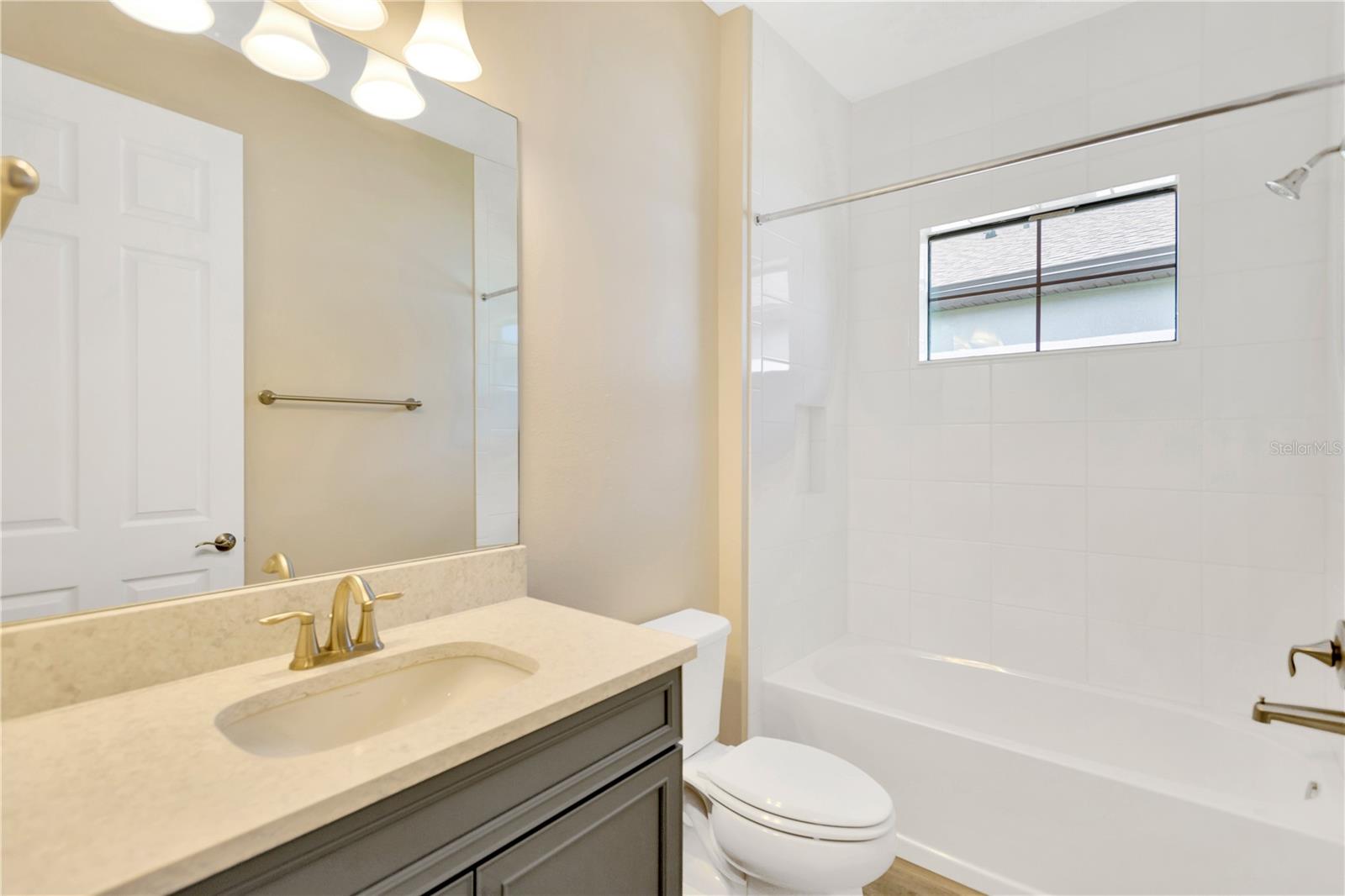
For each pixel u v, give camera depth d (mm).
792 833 1345
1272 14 1903
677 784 1114
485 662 1127
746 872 1442
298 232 1120
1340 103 1666
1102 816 1602
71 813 606
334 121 1168
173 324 979
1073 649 2248
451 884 761
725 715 2184
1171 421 2068
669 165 1962
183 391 990
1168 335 2180
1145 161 2107
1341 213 1692
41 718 828
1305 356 1851
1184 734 1953
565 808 908
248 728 905
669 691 1105
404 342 1278
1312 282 1837
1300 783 1639
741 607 2148
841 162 2689
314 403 1146
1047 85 2297
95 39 904
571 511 1642
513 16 1494
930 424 2557
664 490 1943
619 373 1784
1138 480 2127
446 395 1352
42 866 527
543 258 1563
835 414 2686
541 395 1562
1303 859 1350
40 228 860
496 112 1441
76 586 892
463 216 1378
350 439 1194
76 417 891
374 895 690
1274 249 1898
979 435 2439
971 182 2457
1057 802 1667
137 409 945
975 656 2457
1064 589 2264
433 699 1103
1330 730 682
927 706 2457
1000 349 2512
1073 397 2242
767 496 2281
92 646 892
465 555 1373
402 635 1177
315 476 1149
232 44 1039
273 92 1088
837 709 2072
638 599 1849
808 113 2475
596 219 1708
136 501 945
